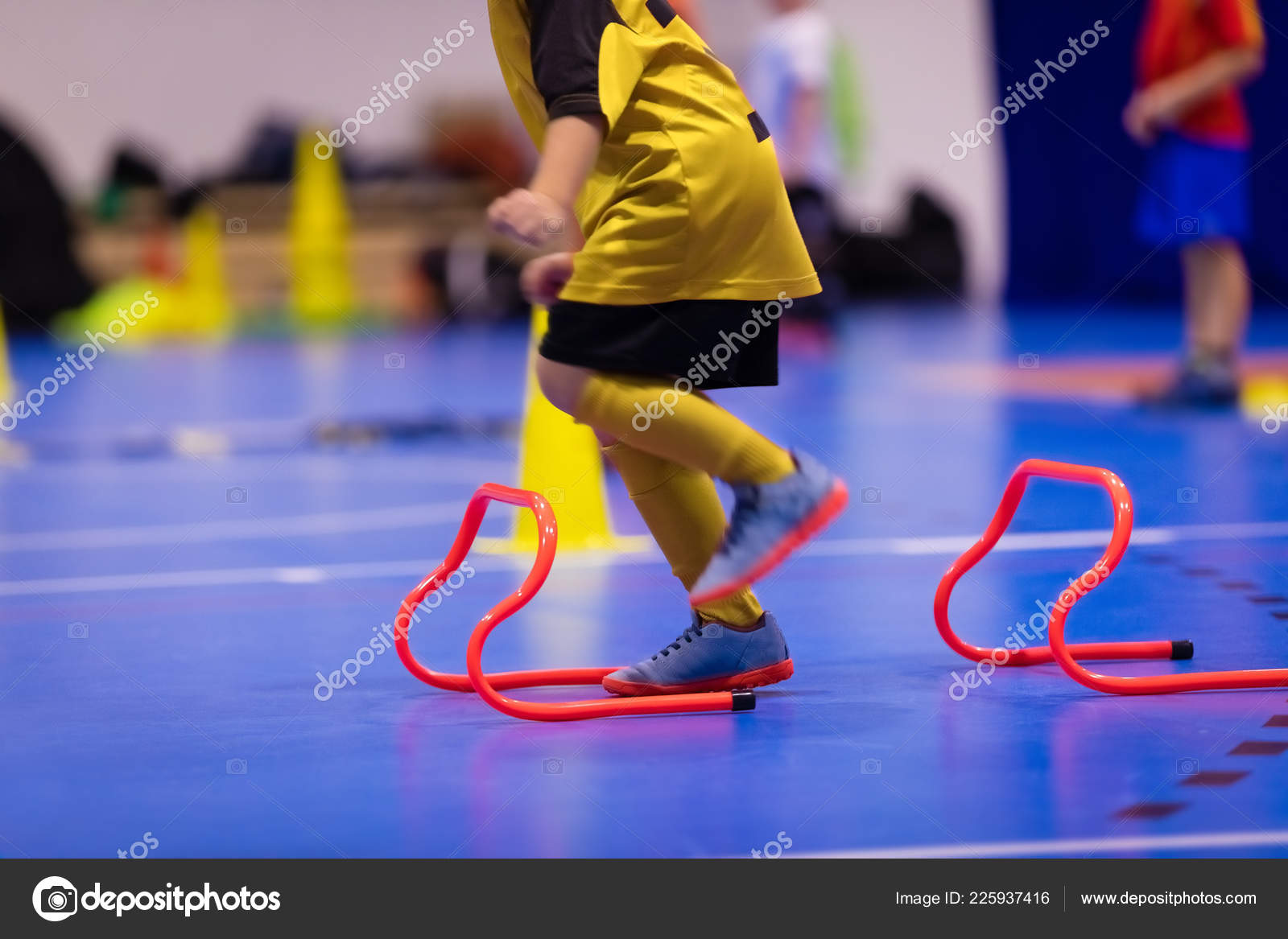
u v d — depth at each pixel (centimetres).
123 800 333
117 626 538
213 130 2448
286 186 2389
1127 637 483
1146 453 916
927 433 1056
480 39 2461
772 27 1809
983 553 448
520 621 535
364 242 2364
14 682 455
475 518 428
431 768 354
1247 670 424
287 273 2361
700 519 412
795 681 439
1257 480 809
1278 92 2030
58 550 708
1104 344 1741
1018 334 1912
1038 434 1027
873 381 1426
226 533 751
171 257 2314
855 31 2455
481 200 2386
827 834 301
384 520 780
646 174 376
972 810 312
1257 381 1257
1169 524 693
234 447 1094
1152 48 1105
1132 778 330
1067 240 2478
